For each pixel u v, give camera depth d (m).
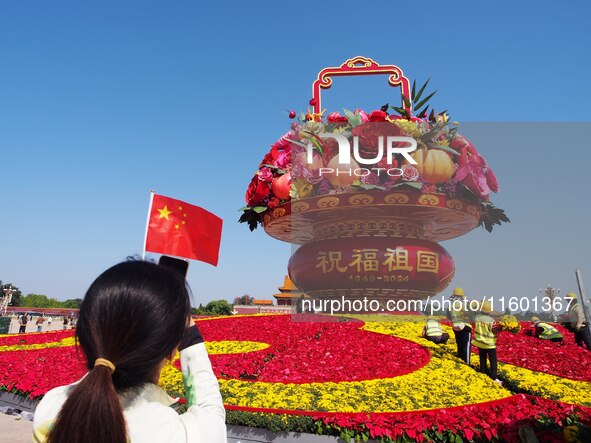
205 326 15.84
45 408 1.33
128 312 1.25
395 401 5.97
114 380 1.25
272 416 5.66
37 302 90.88
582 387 6.88
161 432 1.20
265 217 8.89
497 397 6.28
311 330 11.81
